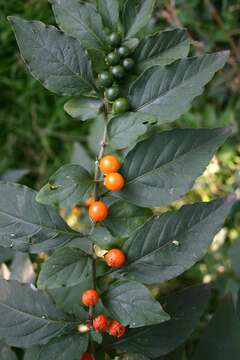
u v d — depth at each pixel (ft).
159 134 1.01
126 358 1.13
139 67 1.03
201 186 2.00
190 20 2.50
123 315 1.01
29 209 1.04
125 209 1.05
